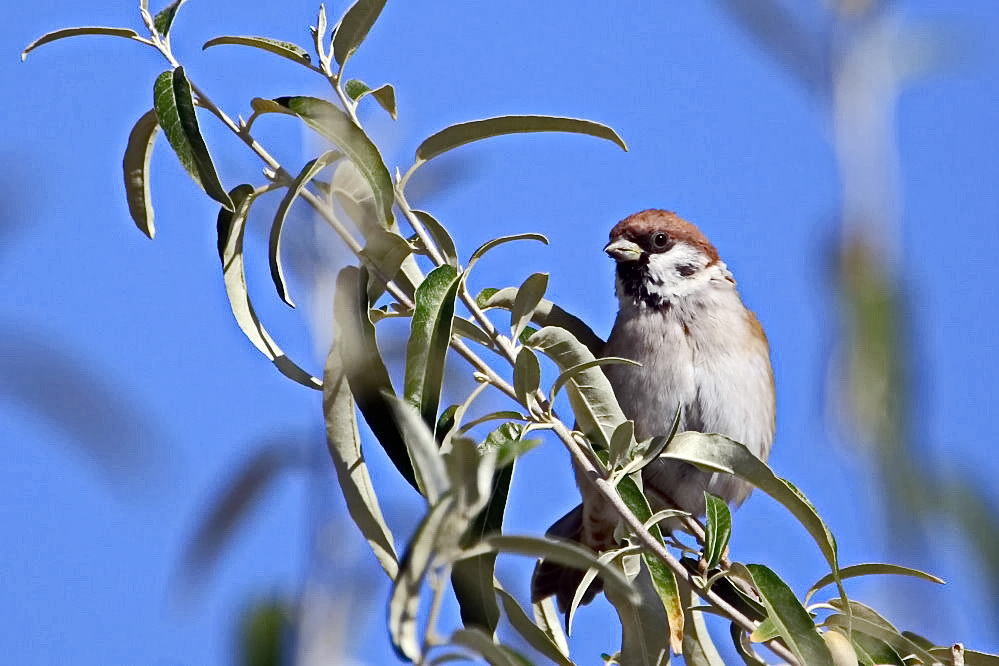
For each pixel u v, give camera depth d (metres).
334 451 5.79
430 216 6.61
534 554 4.47
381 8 6.19
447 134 6.47
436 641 4.23
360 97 6.27
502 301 7.12
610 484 6.52
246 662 5.42
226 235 6.42
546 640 6.41
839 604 6.84
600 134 6.50
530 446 4.60
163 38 6.15
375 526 5.66
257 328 6.27
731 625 7.02
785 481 6.57
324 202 6.21
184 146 5.89
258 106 6.14
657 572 6.77
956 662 6.80
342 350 5.91
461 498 4.35
